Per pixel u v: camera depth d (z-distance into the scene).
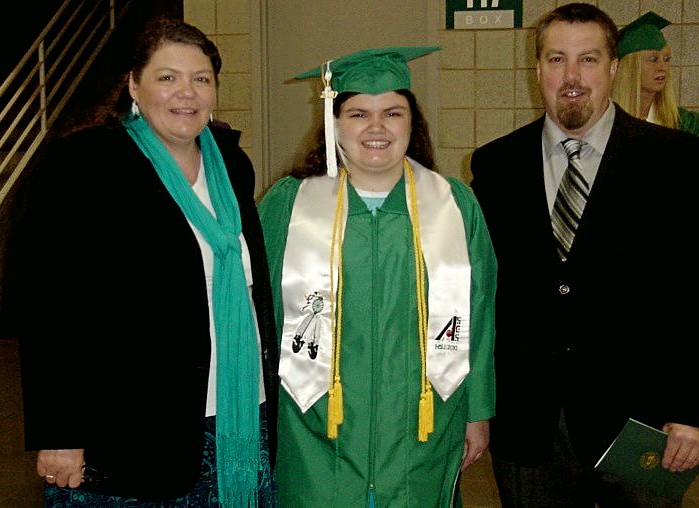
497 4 4.73
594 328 2.05
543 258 2.09
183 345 1.82
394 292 2.06
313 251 2.07
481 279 2.13
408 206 2.12
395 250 2.08
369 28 5.05
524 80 4.77
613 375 2.06
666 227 2.01
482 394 2.13
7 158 5.59
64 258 1.76
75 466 1.79
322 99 2.20
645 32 2.84
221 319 1.89
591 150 2.09
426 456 2.07
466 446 2.26
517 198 2.14
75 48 7.29
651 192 2.02
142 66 1.85
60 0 7.39
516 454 2.16
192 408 1.84
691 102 4.64
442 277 2.07
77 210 1.77
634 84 2.86
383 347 2.04
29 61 7.25
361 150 2.05
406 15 5.01
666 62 2.87
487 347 2.14
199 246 1.86
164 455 1.81
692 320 2.01
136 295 1.79
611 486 2.17
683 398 2.02
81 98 6.82
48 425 1.74
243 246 1.99
